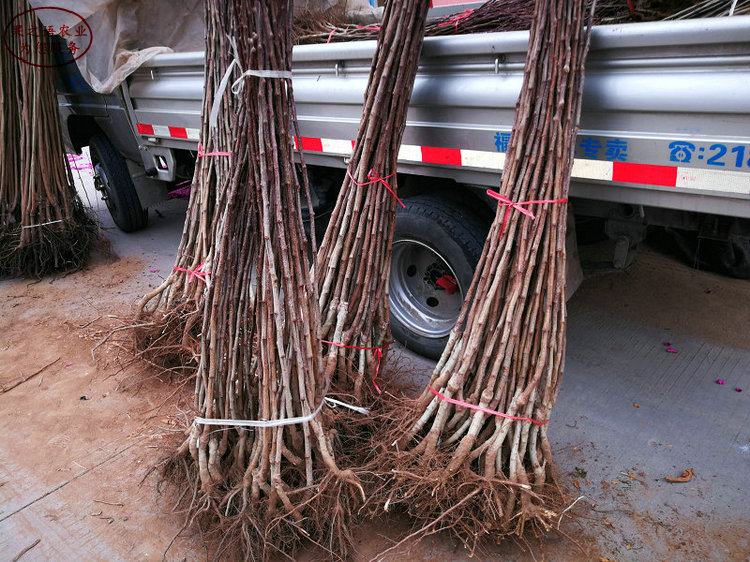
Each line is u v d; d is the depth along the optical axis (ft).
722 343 10.85
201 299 10.52
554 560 6.71
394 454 7.06
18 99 14.55
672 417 9.01
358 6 13.32
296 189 6.33
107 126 15.84
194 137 12.87
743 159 6.15
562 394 9.68
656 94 6.41
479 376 6.84
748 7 6.88
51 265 15.57
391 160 8.03
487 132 8.03
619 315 12.02
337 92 9.43
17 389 10.50
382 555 6.47
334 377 8.41
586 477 7.89
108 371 11.00
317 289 8.52
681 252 14.30
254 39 5.59
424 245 9.92
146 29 13.50
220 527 6.68
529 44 6.44
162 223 19.20
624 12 8.05
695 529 7.01
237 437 7.27
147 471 8.16
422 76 8.46
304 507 6.81
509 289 6.68
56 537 7.32
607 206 8.79
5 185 15.03
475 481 6.51
